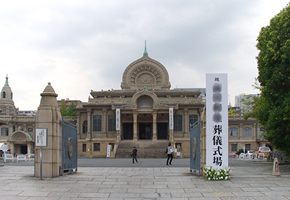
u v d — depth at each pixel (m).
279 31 22.12
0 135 69.25
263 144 64.69
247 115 35.09
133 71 73.62
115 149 52.00
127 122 63.56
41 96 17.42
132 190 13.20
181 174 18.83
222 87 16.50
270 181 15.14
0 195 12.14
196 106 62.38
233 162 33.19
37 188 13.48
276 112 21.34
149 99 59.19
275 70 21.75
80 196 12.06
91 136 62.81
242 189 13.31
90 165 27.95
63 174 17.78
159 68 73.31
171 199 11.67
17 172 19.11
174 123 62.53
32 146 68.38
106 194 12.42
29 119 69.81
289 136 21.72
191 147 20.38
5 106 94.06
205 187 13.83
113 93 68.56
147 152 50.97
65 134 18.36
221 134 16.31
